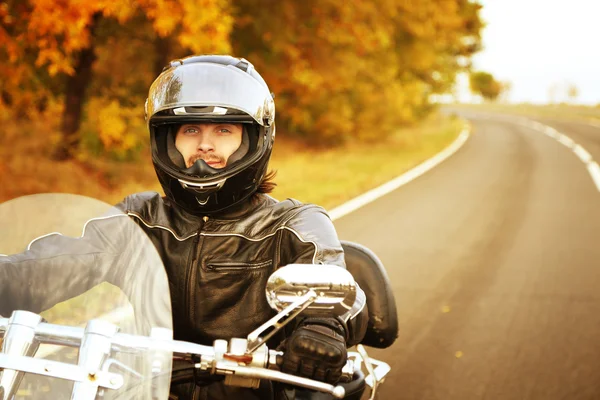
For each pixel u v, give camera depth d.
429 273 7.16
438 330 5.34
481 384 4.33
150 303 1.72
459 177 16.52
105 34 13.55
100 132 12.12
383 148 24.58
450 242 8.80
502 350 4.93
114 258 1.82
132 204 2.23
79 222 1.84
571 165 20.62
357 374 2.37
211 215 2.15
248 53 16.75
